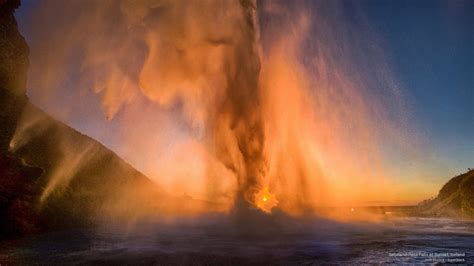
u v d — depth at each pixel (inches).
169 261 426.6
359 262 417.1
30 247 540.1
